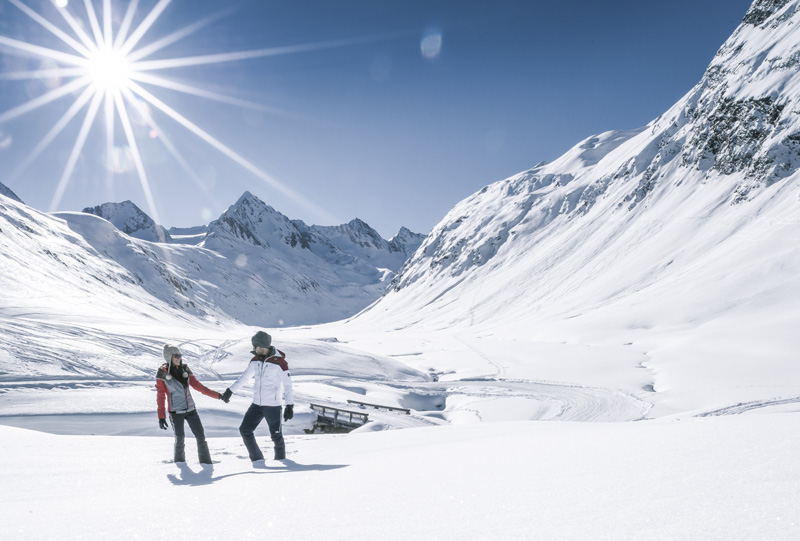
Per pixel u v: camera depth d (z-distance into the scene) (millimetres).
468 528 1938
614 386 36656
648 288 82312
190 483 4230
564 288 114500
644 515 1830
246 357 38719
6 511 3014
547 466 3320
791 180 89000
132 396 21766
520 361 53469
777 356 37000
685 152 126875
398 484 3209
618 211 138125
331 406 25281
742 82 117188
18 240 110312
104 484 4355
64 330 35562
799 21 116812
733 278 67750
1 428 8281
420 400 35156
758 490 1954
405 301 197500
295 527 2221
